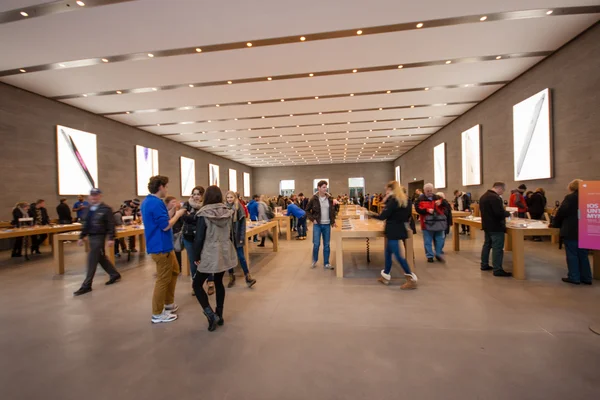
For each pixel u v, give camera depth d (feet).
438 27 19.71
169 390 6.19
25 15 16.81
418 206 17.95
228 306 11.10
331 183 101.65
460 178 44.39
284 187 104.42
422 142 63.52
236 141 56.65
